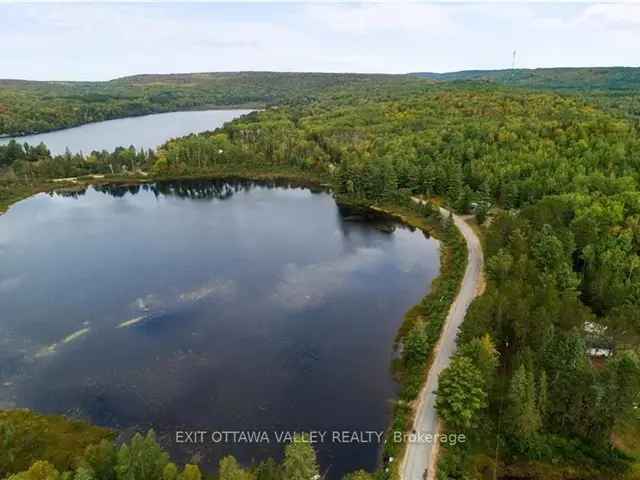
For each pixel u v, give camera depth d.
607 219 112.75
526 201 145.12
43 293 106.75
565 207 118.38
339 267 121.75
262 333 91.31
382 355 84.94
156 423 68.81
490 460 61.00
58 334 90.44
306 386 76.88
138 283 111.56
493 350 69.88
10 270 119.38
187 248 134.62
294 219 162.25
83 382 77.06
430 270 120.19
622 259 97.25
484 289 101.75
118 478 51.81
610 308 87.50
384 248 135.12
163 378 78.19
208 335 90.31
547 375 68.00
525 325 74.56
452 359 70.12
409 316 96.75
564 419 63.91
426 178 172.50
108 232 148.62
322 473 60.44
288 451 52.22
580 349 68.81
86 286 110.12
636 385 59.62
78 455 60.72
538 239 103.00
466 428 63.72
